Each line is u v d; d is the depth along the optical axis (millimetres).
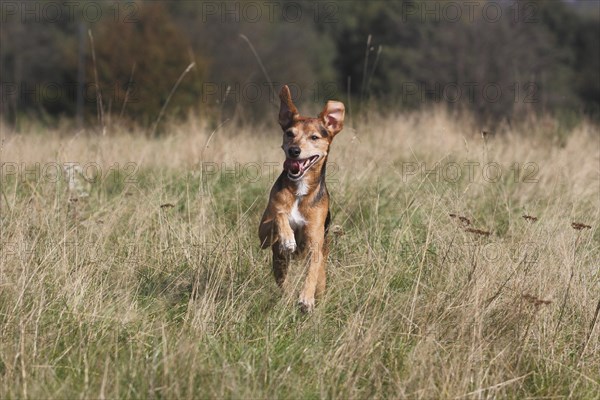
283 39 44188
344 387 7387
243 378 7477
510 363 8047
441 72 37219
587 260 10641
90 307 8641
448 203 12047
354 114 21203
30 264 9211
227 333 8406
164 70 32188
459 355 7812
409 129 18812
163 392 7059
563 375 8023
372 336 7992
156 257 10414
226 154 15516
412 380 7430
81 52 43906
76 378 7391
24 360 7441
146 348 8078
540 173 15180
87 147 16484
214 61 40844
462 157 16516
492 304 8742
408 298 8844
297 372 7762
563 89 37938
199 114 21484
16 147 15664
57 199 11922
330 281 10000
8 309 8359
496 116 29844
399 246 10727
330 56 45406
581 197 13242
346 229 12062
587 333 8602
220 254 10094
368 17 44312
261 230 9844
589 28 46562
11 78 52812
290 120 10336
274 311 9055
